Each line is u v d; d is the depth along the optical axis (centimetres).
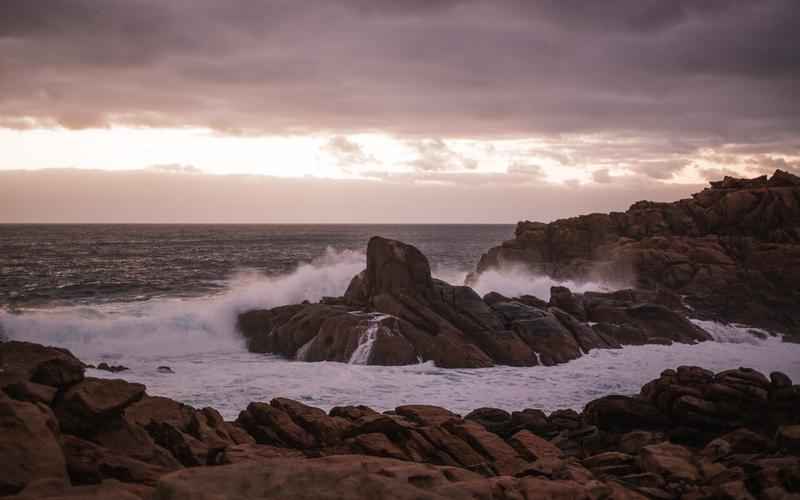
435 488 754
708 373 1998
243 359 2853
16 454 818
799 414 1812
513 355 2738
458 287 3117
